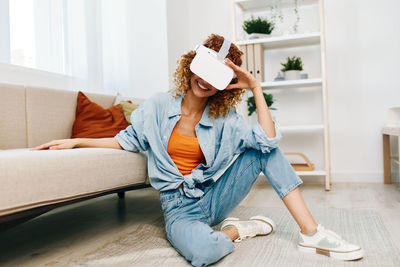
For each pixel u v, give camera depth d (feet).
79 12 9.43
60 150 4.05
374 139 9.43
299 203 4.08
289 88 10.02
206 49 3.89
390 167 9.15
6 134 5.75
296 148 9.98
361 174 9.52
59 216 6.33
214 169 4.30
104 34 10.64
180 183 4.18
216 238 3.63
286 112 10.07
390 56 9.27
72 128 6.90
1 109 5.71
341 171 9.69
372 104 9.43
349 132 9.61
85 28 9.57
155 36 10.20
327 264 3.58
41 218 6.19
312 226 3.99
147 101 4.46
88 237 4.94
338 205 6.66
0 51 7.06
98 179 4.18
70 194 3.82
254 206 6.75
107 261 3.88
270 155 4.19
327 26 9.65
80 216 6.29
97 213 6.51
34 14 8.16
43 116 6.37
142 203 7.41
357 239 4.43
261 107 4.21
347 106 9.60
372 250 4.00
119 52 10.59
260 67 9.16
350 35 9.52
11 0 7.53
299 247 4.02
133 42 10.46
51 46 8.63
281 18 9.82
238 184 4.29
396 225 5.12
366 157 9.51
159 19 10.12
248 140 4.16
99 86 10.09
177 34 10.66
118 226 5.52
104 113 7.13
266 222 4.64
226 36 10.73
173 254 4.06
